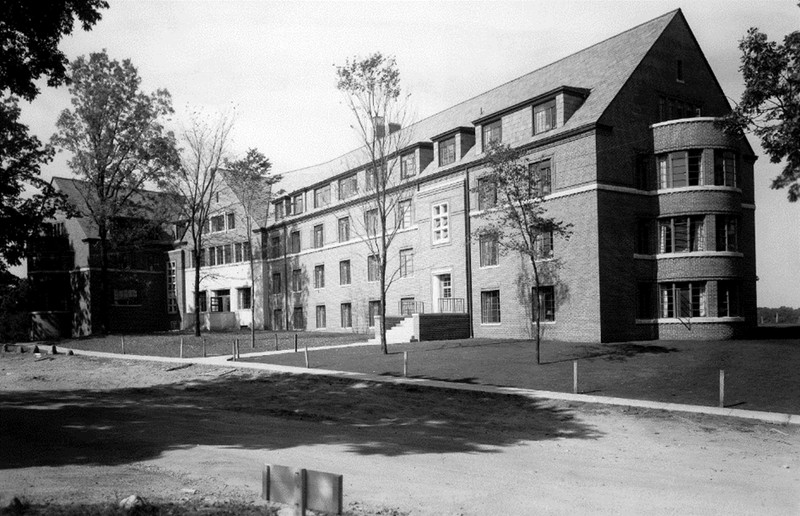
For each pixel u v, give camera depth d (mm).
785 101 20656
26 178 29734
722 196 31547
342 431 15602
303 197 57188
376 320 38406
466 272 37625
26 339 58625
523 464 12000
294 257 57719
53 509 8164
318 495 5387
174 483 10078
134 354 37625
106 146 47344
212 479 10391
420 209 41656
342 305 51062
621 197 31312
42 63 17781
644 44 34062
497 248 35906
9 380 28922
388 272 45031
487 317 36844
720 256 31203
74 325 60281
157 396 22750
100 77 47031
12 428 15742
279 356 32781
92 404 20531
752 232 36281
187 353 36625
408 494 9695
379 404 19953
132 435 14734
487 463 12016
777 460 12703
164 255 65750
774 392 19859
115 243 49719
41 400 21688
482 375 24562
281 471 5637
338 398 21172
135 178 49562
